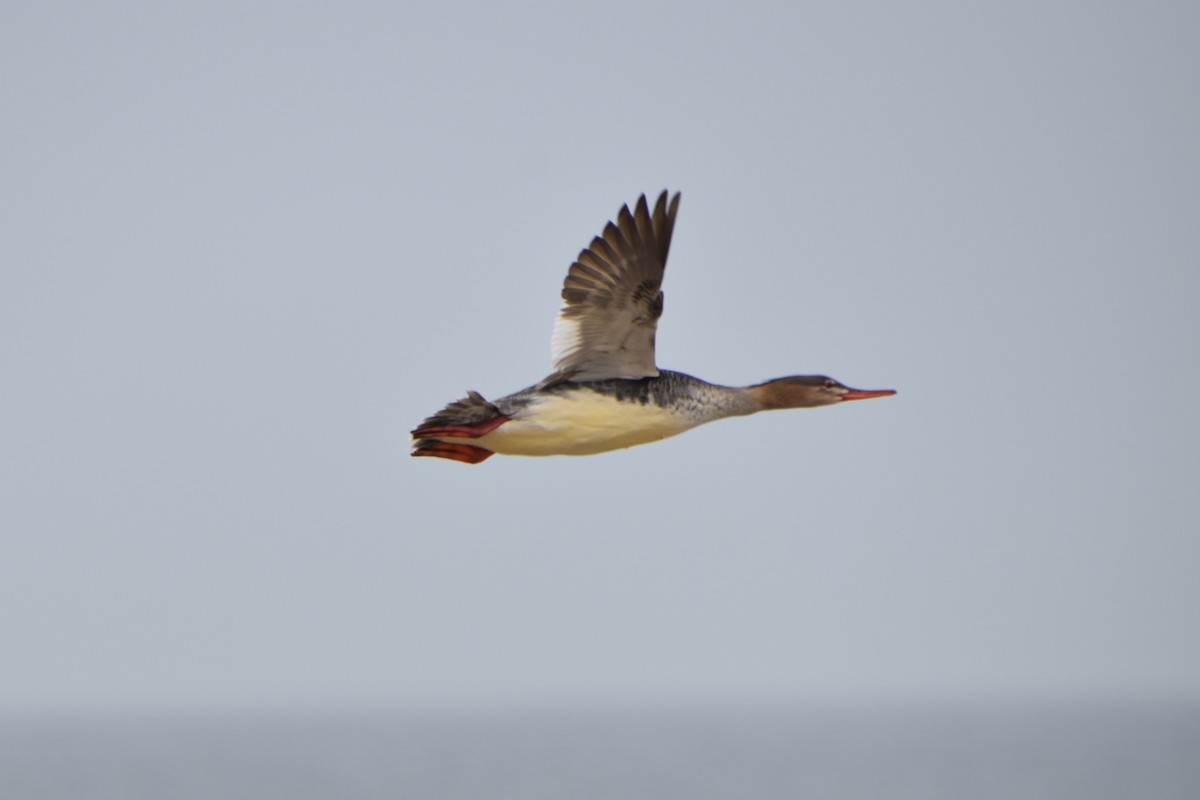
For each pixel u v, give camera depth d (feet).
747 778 261.44
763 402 43.37
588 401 40.27
